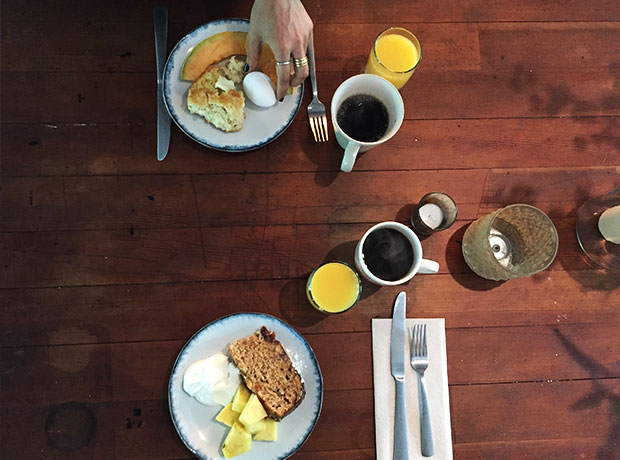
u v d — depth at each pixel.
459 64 1.09
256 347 0.92
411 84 1.07
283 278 1.00
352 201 1.04
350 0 1.08
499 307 1.02
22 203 0.97
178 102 0.98
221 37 0.97
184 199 1.00
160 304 0.97
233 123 0.97
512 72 1.09
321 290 0.96
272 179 1.03
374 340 0.98
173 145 1.01
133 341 0.95
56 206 0.98
